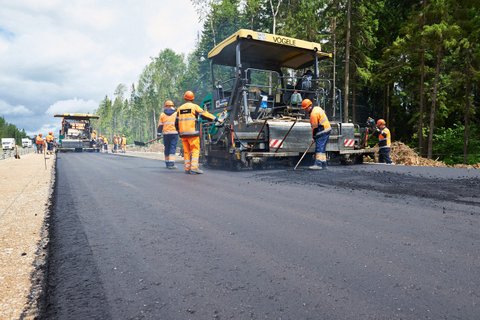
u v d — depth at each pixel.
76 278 1.93
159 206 3.90
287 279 1.88
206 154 9.37
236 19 36.16
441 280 1.84
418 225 2.96
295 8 29.92
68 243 2.58
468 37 17.86
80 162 13.25
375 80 22.64
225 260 2.18
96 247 2.47
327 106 9.76
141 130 80.88
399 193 4.55
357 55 23.78
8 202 4.37
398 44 19.23
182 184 5.70
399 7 25.70
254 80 9.43
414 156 15.85
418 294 1.68
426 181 5.61
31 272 2.03
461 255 2.22
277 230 2.86
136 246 2.48
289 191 4.86
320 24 27.27
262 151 8.21
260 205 3.90
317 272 1.97
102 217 3.40
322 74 24.72
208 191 4.93
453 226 2.92
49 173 8.52
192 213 3.53
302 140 8.37
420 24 18.50
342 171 7.38
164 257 2.25
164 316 1.50
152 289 1.78
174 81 65.19
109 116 93.38
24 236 2.79
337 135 9.11
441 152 21.28
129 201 4.23
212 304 1.61
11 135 118.75
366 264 2.08
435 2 17.73
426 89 20.86
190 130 7.43
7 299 1.68
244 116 7.92
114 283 1.86
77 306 1.60
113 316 1.51
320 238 2.62
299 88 9.50
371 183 5.46
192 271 2.01
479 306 1.55
